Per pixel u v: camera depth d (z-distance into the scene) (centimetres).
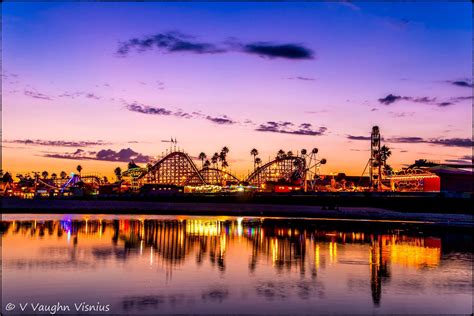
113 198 17575
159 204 13800
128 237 4778
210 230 5794
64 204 13175
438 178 13375
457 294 2395
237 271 2925
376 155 16138
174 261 3266
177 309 2056
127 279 2631
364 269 3061
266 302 2191
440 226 7075
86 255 3475
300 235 5253
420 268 3122
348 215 9794
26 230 5444
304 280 2686
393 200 11519
